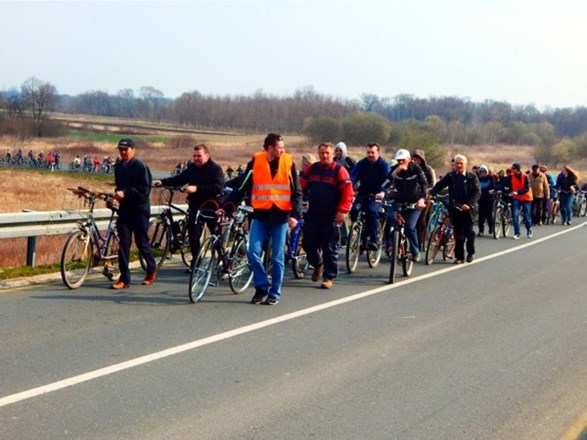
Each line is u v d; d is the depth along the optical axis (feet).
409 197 35.88
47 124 306.35
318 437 15.53
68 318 24.77
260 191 28.25
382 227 41.52
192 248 33.17
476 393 18.88
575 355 22.95
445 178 41.88
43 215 32.86
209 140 328.29
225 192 36.24
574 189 76.28
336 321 26.17
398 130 272.51
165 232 35.04
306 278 34.94
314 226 32.24
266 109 453.58
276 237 28.32
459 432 16.17
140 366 19.88
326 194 31.78
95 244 30.35
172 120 504.84
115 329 23.59
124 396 17.54
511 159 280.72
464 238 42.27
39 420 15.87
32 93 336.49
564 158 263.90
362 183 37.63
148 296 28.91
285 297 30.12
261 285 28.53
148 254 31.04
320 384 19.06
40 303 26.84
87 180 148.66
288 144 273.33
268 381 19.11
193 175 33.30
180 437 15.25
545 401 18.49
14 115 311.06
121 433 15.34
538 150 267.18
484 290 33.91
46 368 19.36
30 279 30.78
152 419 16.17
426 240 42.06
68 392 17.65
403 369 20.68
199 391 18.12
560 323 27.43
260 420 16.38
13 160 204.03
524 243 55.72
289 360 21.07
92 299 27.86
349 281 34.83
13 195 104.42
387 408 17.48
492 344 23.89
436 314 28.14
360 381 19.43
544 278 38.19
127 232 30.35
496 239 58.44
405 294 32.07
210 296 29.48
